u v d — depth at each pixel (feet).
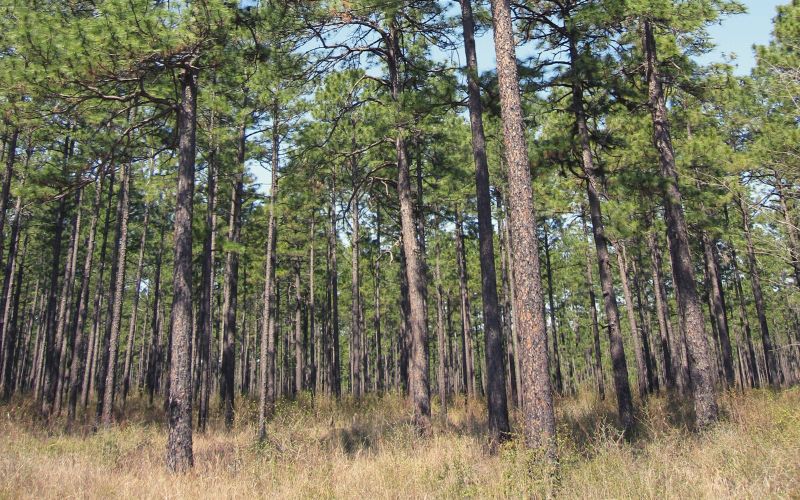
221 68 36.86
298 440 36.32
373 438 39.83
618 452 25.00
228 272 64.28
